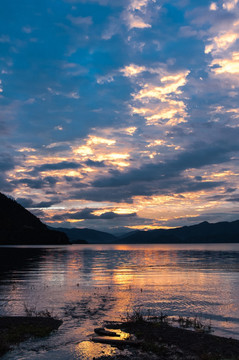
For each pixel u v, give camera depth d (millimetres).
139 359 10695
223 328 14867
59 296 23297
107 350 11617
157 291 25734
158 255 107500
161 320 16250
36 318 16422
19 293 24641
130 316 17016
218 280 33719
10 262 66000
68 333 13805
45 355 11055
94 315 17250
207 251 148125
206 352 11336
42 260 74188
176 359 10703
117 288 27547
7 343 12328
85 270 46969
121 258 86812
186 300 21734
